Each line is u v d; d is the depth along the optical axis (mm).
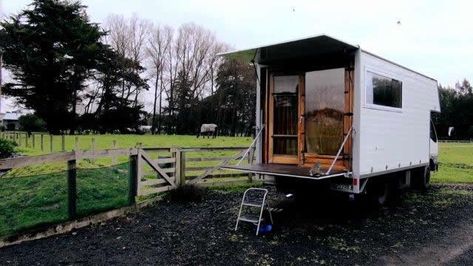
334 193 6406
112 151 6297
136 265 4117
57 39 37250
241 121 49562
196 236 5227
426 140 8766
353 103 5809
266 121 6996
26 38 36062
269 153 6980
